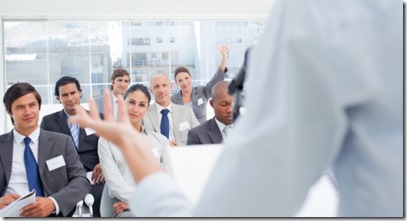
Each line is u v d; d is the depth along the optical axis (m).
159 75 3.62
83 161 3.09
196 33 4.75
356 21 0.36
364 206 0.39
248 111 0.38
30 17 4.32
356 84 0.35
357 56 0.35
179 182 0.63
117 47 4.58
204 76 4.82
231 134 0.39
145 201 0.43
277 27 0.37
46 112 4.38
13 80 4.36
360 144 0.38
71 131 3.16
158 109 3.56
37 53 4.39
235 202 0.36
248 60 0.44
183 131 3.56
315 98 0.35
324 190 0.45
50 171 2.22
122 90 3.82
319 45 0.35
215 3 4.69
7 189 2.17
